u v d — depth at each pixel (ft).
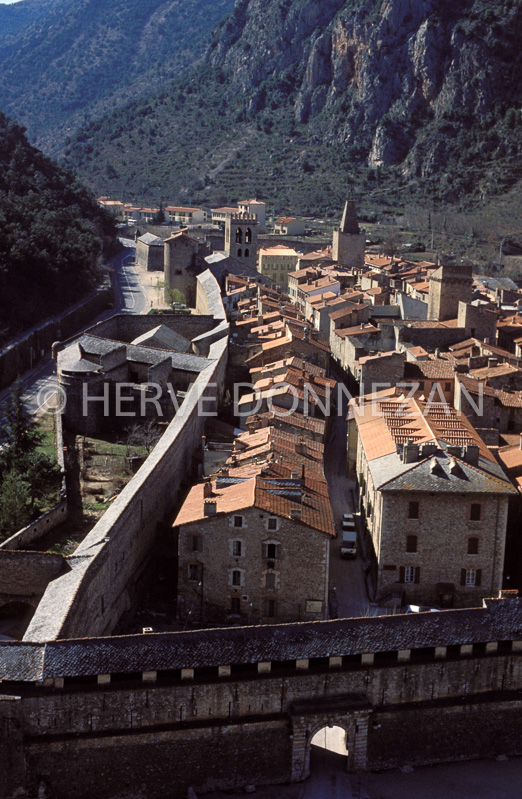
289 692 231.91
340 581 309.63
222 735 228.84
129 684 221.46
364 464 344.90
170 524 328.08
